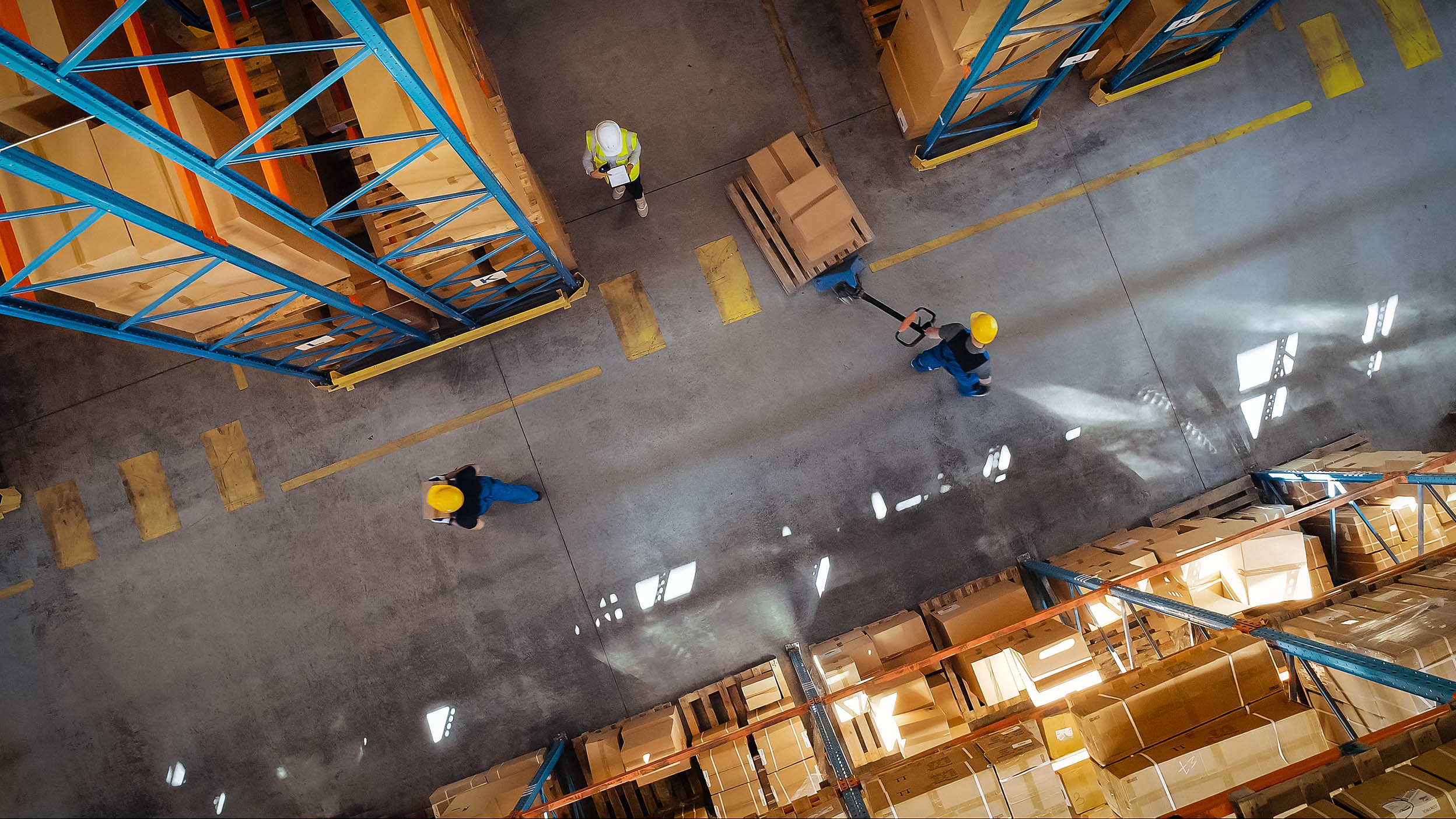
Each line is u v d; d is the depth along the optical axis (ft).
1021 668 21.08
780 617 26.14
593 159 22.02
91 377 26.50
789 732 22.07
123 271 15.25
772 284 26.45
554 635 26.17
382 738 26.18
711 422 26.35
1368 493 19.56
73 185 11.71
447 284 21.36
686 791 24.70
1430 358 27.20
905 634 24.11
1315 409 27.04
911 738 21.36
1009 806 14.83
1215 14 24.35
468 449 26.32
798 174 24.30
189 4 26.14
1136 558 22.36
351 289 19.75
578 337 26.37
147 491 26.35
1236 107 27.32
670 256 26.45
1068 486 26.58
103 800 26.21
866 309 26.48
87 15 16.69
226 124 16.99
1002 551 26.32
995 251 26.71
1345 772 12.43
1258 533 19.11
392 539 26.32
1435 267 27.32
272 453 26.37
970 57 20.71
